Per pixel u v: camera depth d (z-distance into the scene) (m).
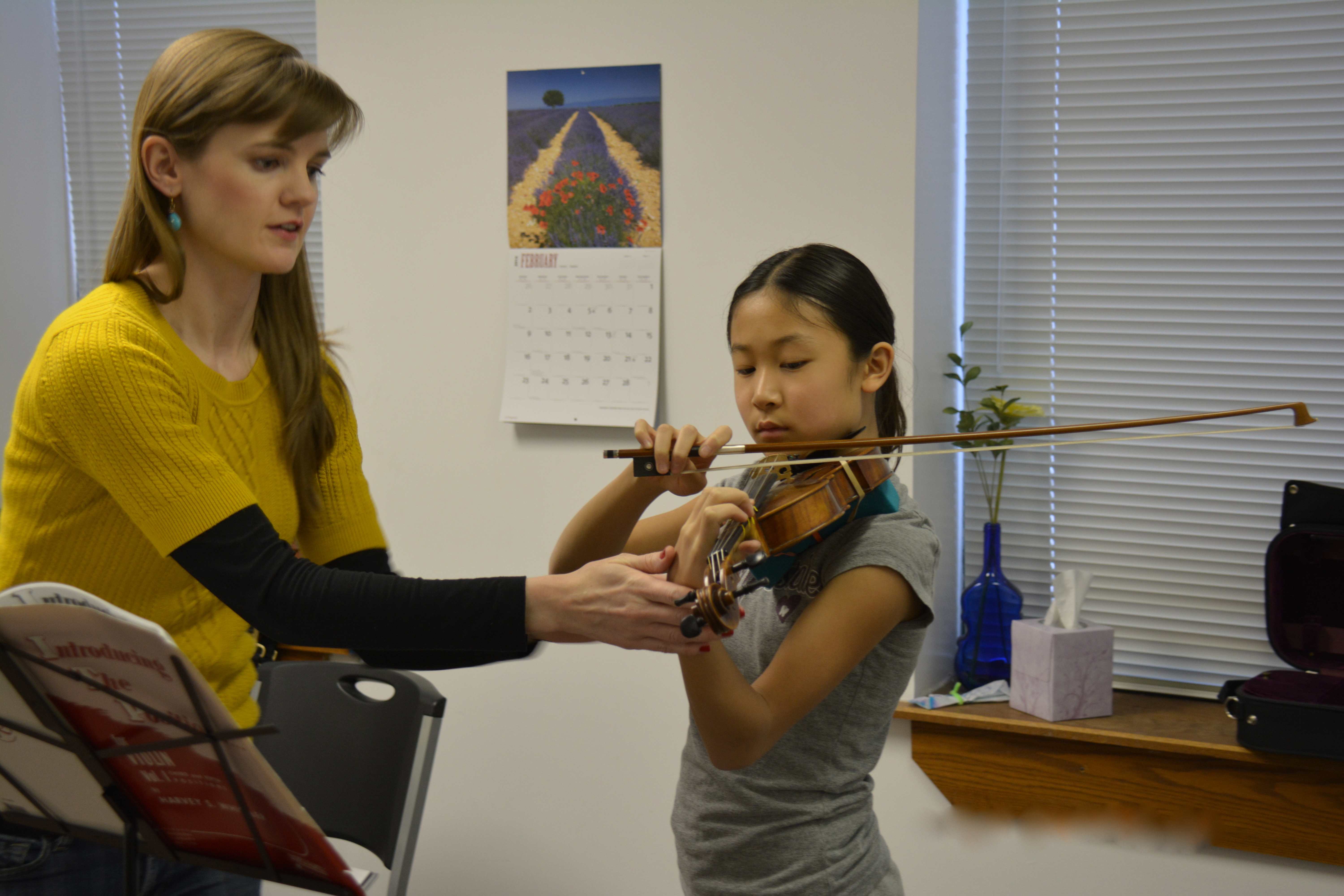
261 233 1.09
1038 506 2.36
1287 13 2.12
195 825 0.99
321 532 1.40
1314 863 1.92
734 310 1.25
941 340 2.29
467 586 0.98
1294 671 2.08
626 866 2.34
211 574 1.03
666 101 2.19
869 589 1.13
